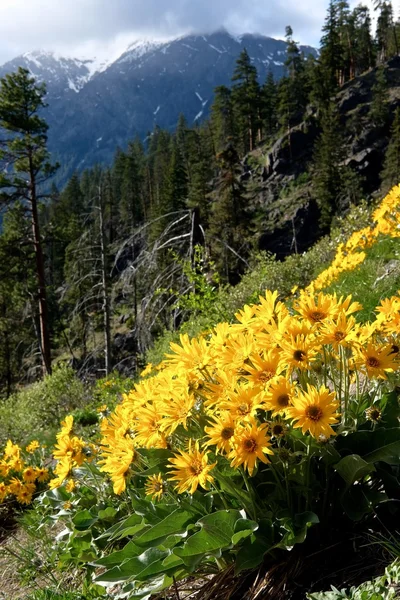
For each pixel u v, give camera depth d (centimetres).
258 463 239
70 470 370
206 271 1066
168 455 253
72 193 8719
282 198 7694
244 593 225
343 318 218
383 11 11112
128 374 1948
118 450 261
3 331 3391
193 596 239
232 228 4906
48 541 415
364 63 10631
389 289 540
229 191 5156
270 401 204
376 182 7538
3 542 522
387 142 7688
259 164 8688
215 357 237
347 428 232
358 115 8212
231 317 882
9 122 2470
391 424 233
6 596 374
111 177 10275
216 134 9894
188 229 1344
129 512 321
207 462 223
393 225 680
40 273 2489
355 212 1177
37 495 603
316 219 6938
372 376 220
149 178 9612
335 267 699
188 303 898
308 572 217
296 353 211
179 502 244
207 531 216
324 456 220
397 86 8856
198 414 241
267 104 9431
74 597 282
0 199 2419
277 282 1076
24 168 2502
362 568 206
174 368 252
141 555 227
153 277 1262
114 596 272
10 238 2466
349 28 10569
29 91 2539
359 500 224
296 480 222
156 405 248
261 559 212
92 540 312
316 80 8738
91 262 2117
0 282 2608
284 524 212
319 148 7369
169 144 11456
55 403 1353
